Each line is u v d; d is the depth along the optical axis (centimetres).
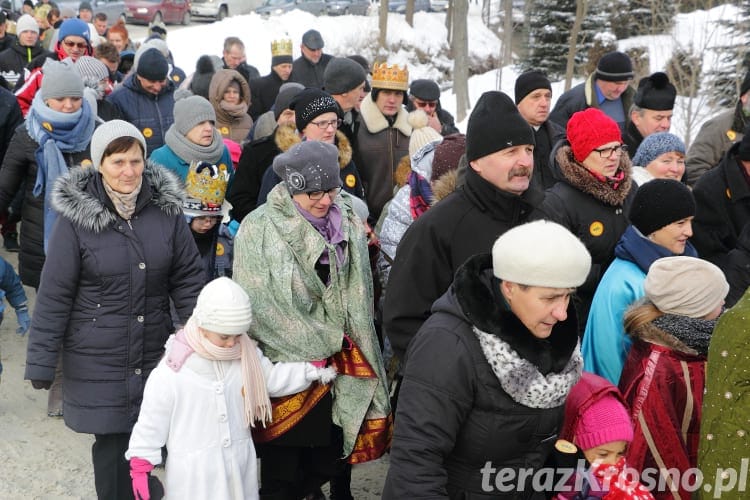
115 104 752
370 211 637
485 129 346
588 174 416
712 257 518
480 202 356
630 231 388
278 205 386
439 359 266
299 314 378
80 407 388
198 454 347
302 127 498
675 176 507
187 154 559
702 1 1480
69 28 848
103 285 383
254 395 358
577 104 695
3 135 728
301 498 413
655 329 333
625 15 1931
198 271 411
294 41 2630
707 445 280
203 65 913
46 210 570
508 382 260
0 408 560
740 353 270
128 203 387
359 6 3238
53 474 483
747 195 504
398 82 618
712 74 1323
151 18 2992
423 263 358
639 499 298
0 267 503
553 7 2047
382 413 395
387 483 276
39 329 378
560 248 254
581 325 424
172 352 348
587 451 299
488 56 2858
